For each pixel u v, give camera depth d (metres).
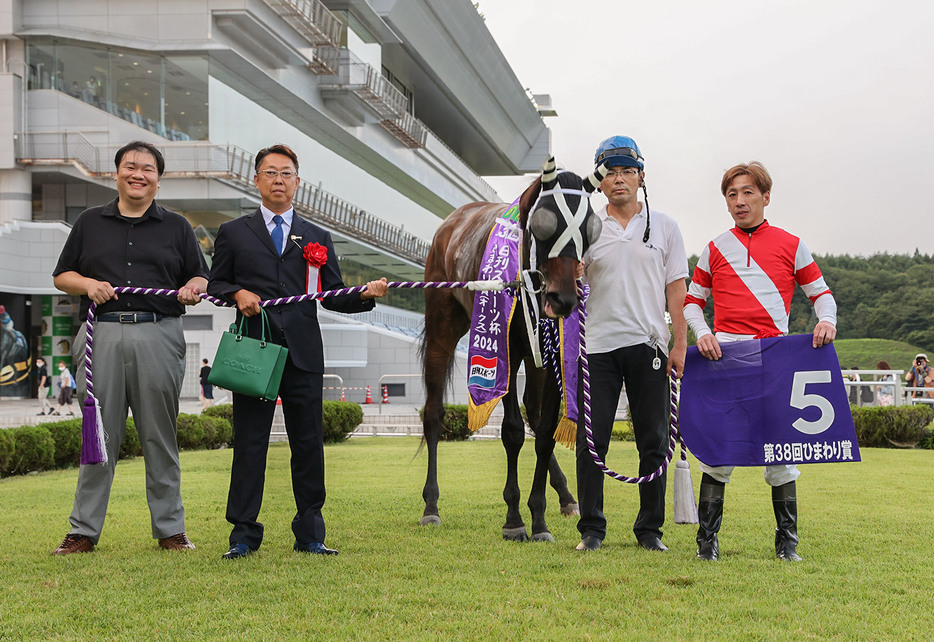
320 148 28.14
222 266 4.28
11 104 22.33
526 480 7.46
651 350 4.33
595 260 4.38
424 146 35.44
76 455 9.56
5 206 22.78
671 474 7.59
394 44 31.88
